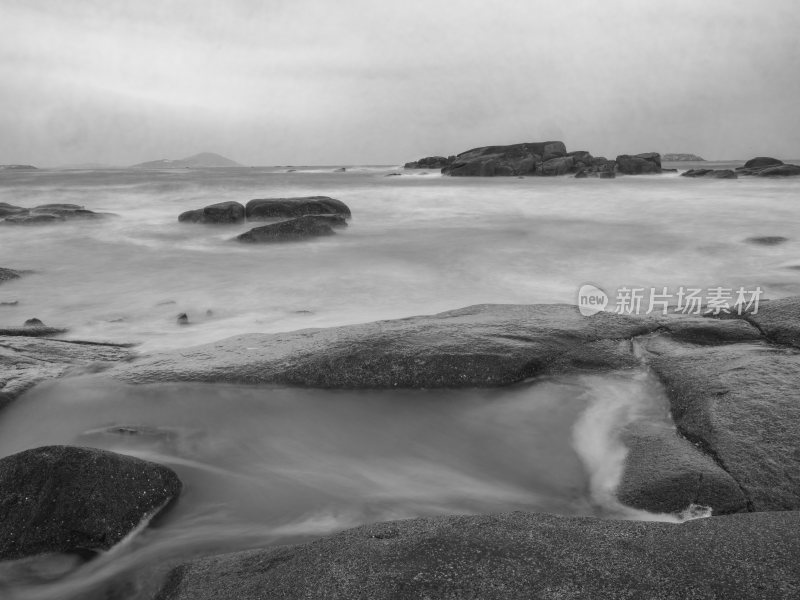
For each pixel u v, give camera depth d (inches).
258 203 846.5
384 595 101.7
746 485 146.1
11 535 137.2
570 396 208.7
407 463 179.3
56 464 144.9
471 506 155.9
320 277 499.2
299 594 104.2
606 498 154.3
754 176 1887.3
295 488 165.5
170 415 206.1
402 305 406.9
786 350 220.1
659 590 100.5
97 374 230.8
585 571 105.5
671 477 151.7
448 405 210.1
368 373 220.8
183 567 120.6
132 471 151.8
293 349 240.4
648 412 194.9
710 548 110.6
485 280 490.0
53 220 836.0
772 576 102.1
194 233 762.8
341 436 194.4
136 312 391.5
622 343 240.5
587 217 912.3
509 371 219.5
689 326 248.8
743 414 172.2
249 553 121.0
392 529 121.6
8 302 414.9
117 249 649.6
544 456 178.1
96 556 138.2
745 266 524.7
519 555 110.3
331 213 876.6
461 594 101.0
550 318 268.5
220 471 174.1
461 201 1171.3
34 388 219.9
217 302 418.3
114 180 2142.0
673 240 671.8
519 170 2161.7
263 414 206.7
